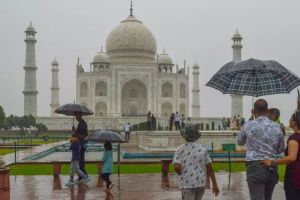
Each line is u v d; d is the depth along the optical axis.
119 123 103.75
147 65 115.25
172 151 44.84
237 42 110.94
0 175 15.09
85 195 20.08
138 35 120.38
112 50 121.75
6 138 79.19
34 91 111.75
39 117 104.50
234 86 18.36
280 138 11.98
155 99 115.12
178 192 20.84
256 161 11.84
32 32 112.19
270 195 12.34
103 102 114.50
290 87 17.83
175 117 59.16
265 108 12.30
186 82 119.31
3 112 81.50
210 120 106.94
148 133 50.09
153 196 19.70
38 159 40.62
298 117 11.69
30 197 19.58
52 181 25.03
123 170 31.25
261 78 18.11
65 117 104.94
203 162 12.20
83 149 24.20
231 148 29.27
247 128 12.12
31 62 112.12
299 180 11.53
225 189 21.67
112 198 19.23
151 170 31.25
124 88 118.94
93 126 103.38
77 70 118.00
